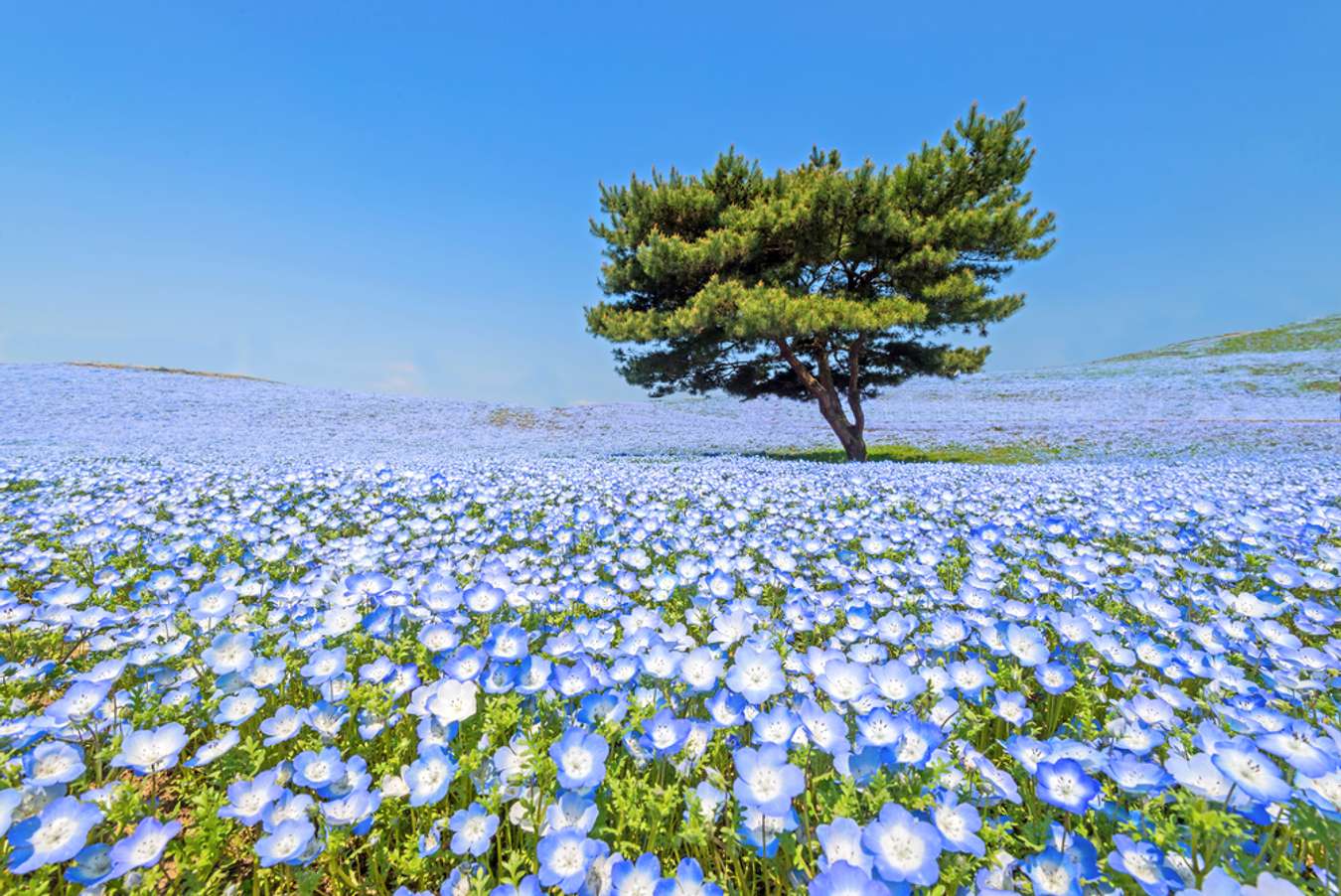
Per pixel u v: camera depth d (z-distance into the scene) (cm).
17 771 191
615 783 182
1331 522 633
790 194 1755
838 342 1939
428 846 181
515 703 207
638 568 483
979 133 1747
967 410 3459
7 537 563
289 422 2800
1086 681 263
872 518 689
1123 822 169
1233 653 307
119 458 1382
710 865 189
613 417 3444
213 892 182
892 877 138
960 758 198
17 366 3706
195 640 303
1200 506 689
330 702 240
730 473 1120
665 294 1859
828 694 221
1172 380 4069
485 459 1472
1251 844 180
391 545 523
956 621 301
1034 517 673
